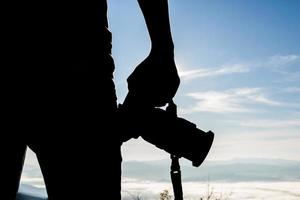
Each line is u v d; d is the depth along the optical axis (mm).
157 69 1095
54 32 1010
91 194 981
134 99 1111
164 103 1145
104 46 1057
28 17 1013
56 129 985
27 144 1027
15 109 1001
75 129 982
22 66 994
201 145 1184
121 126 1101
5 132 1009
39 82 990
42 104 990
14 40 999
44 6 1021
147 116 1131
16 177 1078
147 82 1098
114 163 1016
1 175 1044
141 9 1090
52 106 987
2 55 993
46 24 1013
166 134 1151
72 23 1026
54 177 992
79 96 991
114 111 1046
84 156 981
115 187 1017
